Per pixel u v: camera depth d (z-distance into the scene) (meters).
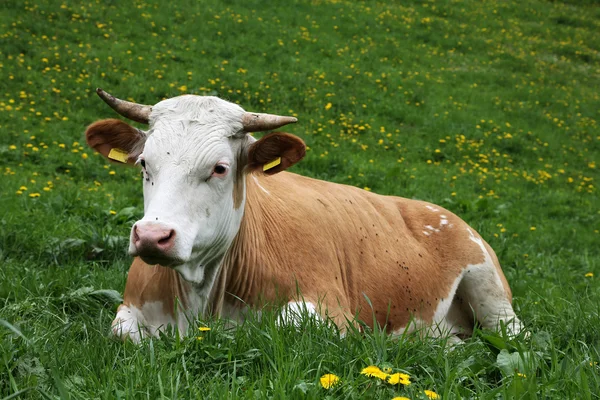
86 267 6.25
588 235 11.94
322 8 25.36
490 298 6.03
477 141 17.27
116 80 16.44
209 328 4.05
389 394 3.42
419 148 16.08
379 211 5.93
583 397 3.41
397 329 5.55
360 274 5.38
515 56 24.69
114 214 8.32
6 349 3.77
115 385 3.32
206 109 4.40
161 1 22.36
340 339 4.12
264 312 4.47
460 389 3.54
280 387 3.21
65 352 3.84
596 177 16.64
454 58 23.53
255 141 4.60
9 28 17.98
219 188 4.30
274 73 18.53
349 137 15.71
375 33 24.11
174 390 3.28
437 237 6.07
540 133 18.62
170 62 18.17
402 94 19.17
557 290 7.28
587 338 4.86
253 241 4.77
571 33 28.80
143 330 4.73
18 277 5.68
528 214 12.90
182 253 3.97
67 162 11.96
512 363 3.86
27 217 7.94
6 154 11.88
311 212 5.23
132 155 4.71
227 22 21.80
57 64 16.66
